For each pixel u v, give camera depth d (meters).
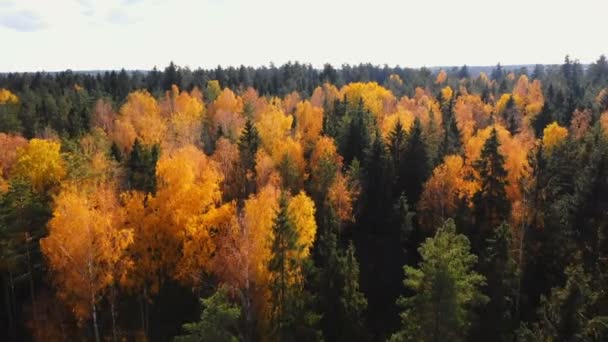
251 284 33.75
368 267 47.84
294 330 31.53
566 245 39.62
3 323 42.28
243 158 58.03
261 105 102.69
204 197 36.75
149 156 50.25
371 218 53.06
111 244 32.56
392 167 54.72
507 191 53.41
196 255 36.09
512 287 34.56
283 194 35.12
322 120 81.69
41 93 116.94
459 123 86.56
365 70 182.50
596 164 43.06
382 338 40.03
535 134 79.75
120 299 41.88
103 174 49.22
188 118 85.56
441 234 24.95
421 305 24.14
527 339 26.70
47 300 41.31
